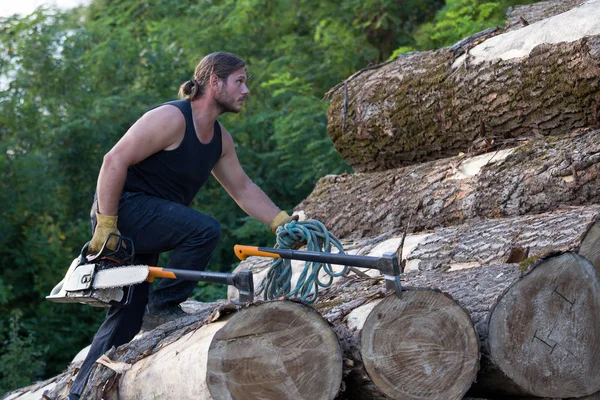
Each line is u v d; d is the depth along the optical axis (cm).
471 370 439
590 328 465
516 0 1323
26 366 1353
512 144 678
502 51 686
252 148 1712
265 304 426
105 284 520
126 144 532
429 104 751
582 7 639
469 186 655
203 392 436
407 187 716
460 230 595
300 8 1784
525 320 451
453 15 1318
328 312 473
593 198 573
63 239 1739
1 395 1302
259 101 1750
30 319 1583
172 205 552
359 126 832
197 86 552
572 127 647
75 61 1769
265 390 426
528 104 662
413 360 432
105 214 535
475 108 705
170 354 476
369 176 796
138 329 564
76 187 1761
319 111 1512
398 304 431
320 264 534
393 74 804
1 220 1634
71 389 554
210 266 1566
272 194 1667
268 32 1855
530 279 452
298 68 1714
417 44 1523
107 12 2172
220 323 446
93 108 1727
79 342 1608
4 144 1670
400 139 798
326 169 1437
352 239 738
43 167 1677
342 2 1680
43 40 1738
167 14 1995
